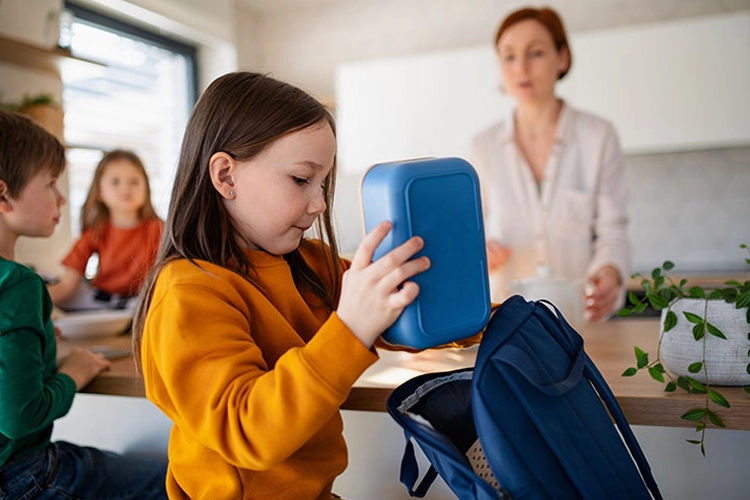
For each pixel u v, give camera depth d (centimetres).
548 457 63
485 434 62
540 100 199
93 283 209
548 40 192
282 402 62
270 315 79
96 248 209
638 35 298
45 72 212
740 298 79
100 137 287
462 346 91
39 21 208
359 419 113
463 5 367
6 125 106
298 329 85
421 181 63
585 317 139
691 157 330
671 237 335
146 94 316
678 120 296
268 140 74
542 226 205
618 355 106
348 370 62
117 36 297
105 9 280
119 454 122
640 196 339
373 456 112
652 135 300
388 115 338
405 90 335
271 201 76
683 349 82
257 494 77
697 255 331
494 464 62
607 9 339
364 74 341
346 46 391
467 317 65
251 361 69
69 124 270
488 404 63
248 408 63
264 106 75
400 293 61
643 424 80
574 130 202
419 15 376
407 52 379
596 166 200
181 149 82
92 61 203
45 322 104
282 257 87
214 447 67
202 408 67
